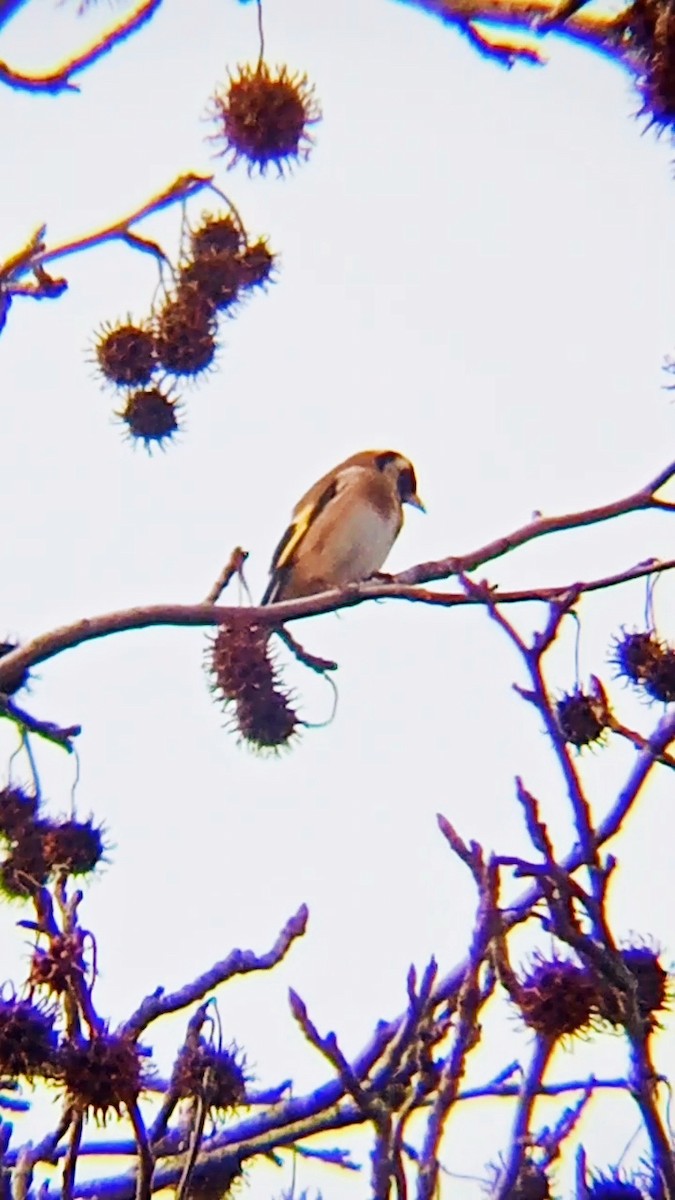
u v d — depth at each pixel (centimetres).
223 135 1103
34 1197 809
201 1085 752
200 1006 769
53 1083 744
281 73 1095
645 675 952
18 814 978
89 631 1042
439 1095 679
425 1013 749
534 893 768
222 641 1105
